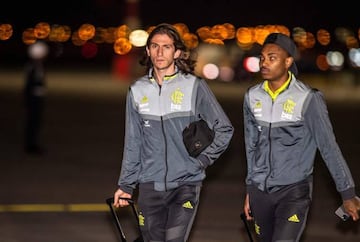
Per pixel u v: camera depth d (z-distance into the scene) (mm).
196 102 6156
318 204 11102
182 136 6113
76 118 22500
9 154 15609
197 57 6254
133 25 44812
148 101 6152
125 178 6332
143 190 6191
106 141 17797
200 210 10570
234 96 31828
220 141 6148
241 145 17141
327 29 79750
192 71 6230
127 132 6285
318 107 6023
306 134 6066
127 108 6273
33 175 13180
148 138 6164
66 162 14672
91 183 12508
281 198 6066
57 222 9812
